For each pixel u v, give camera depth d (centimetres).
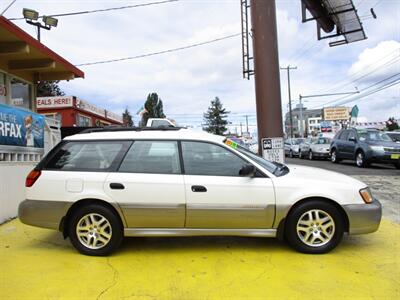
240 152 504
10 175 693
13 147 720
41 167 511
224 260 474
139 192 486
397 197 886
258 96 802
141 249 520
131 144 512
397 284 399
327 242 487
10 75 992
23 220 505
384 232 591
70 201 491
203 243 541
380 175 1317
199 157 502
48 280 418
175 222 488
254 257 482
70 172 501
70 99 1969
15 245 541
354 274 425
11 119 715
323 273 429
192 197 483
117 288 397
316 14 1195
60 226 497
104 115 2591
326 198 484
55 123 974
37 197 501
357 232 485
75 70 1107
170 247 527
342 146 1886
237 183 484
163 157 504
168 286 401
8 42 848
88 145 518
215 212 482
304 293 380
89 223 497
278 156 787
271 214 483
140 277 425
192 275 429
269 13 791
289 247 517
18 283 410
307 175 513
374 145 1628
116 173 495
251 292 385
